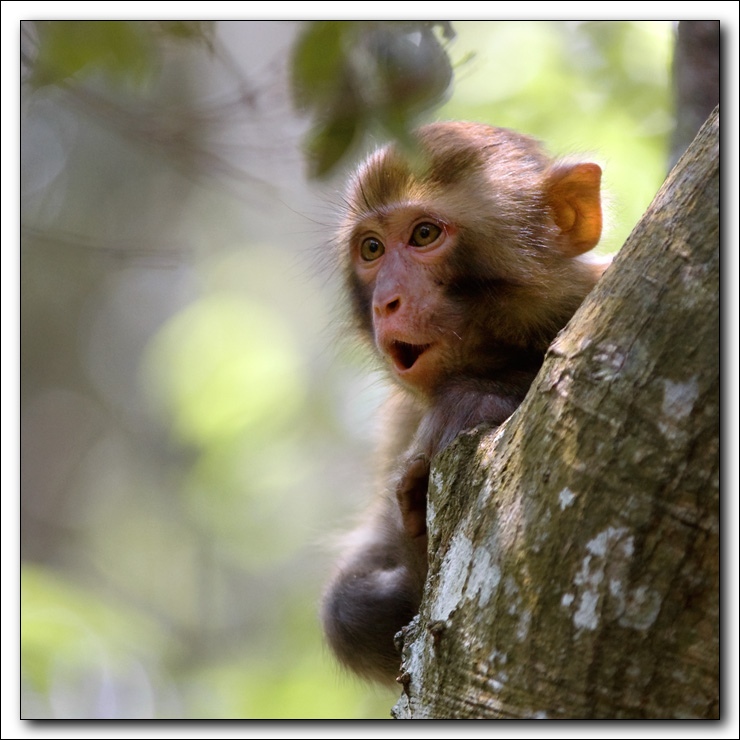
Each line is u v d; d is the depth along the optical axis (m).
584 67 15.22
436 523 6.51
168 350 19.05
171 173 27.47
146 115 11.34
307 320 21.08
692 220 5.66
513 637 5.68
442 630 6.03
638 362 5.59
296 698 16.34
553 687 5.53
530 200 9.70
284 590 21.75
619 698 5.42
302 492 18.84
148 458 28.05
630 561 5.44
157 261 16.02
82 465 28.61
